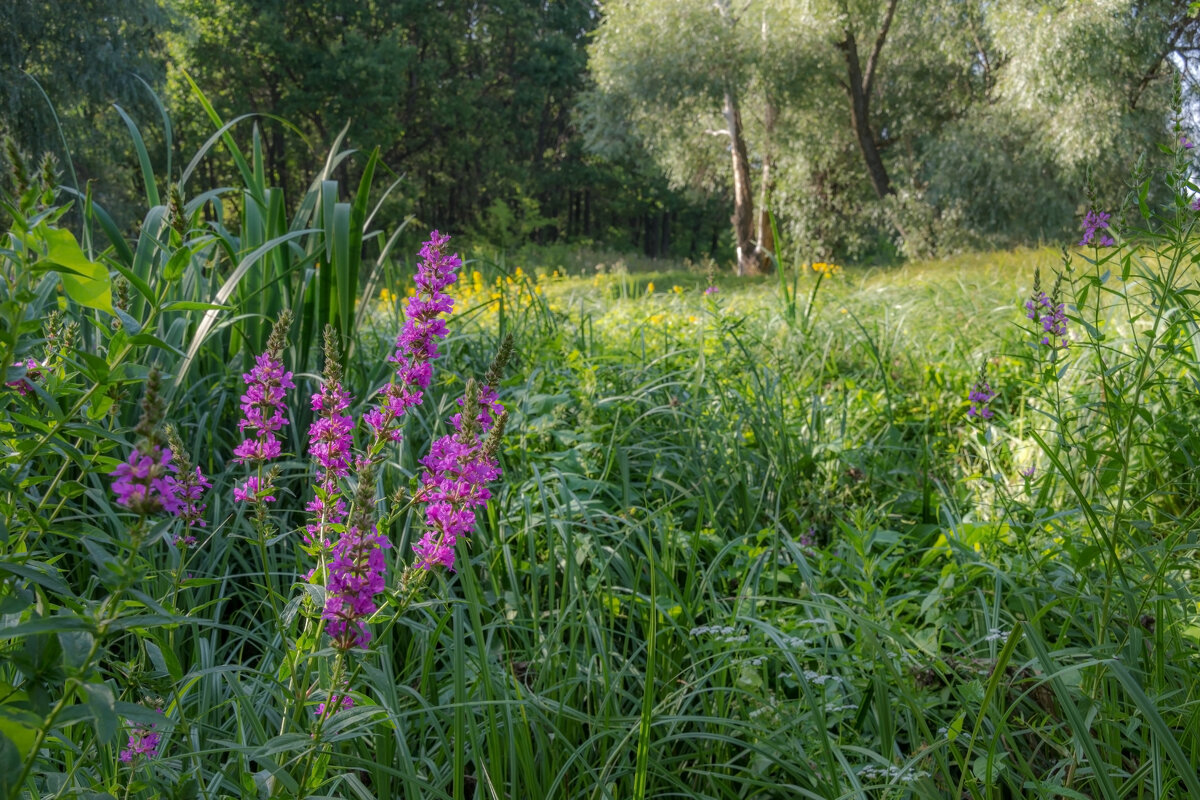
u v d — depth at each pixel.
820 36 22.11
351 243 3.38
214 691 1.94
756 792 1.96
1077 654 1.92
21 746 0.96
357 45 35.97
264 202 3.41
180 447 1.49
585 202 54.91
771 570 2.78
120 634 1.71
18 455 1.18
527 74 44.34
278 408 1.72
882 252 26.31
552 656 2.21
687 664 2.44
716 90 23.81
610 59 25.59
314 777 1.39
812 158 25.36
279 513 2.71
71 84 19.58
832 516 3.34
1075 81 18.41
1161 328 3.42
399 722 1.75
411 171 44.03
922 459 3.76
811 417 3.96
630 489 3.26
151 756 1.47
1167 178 1.93
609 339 5.67
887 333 5.78
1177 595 2.00
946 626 2.39
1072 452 3.16
